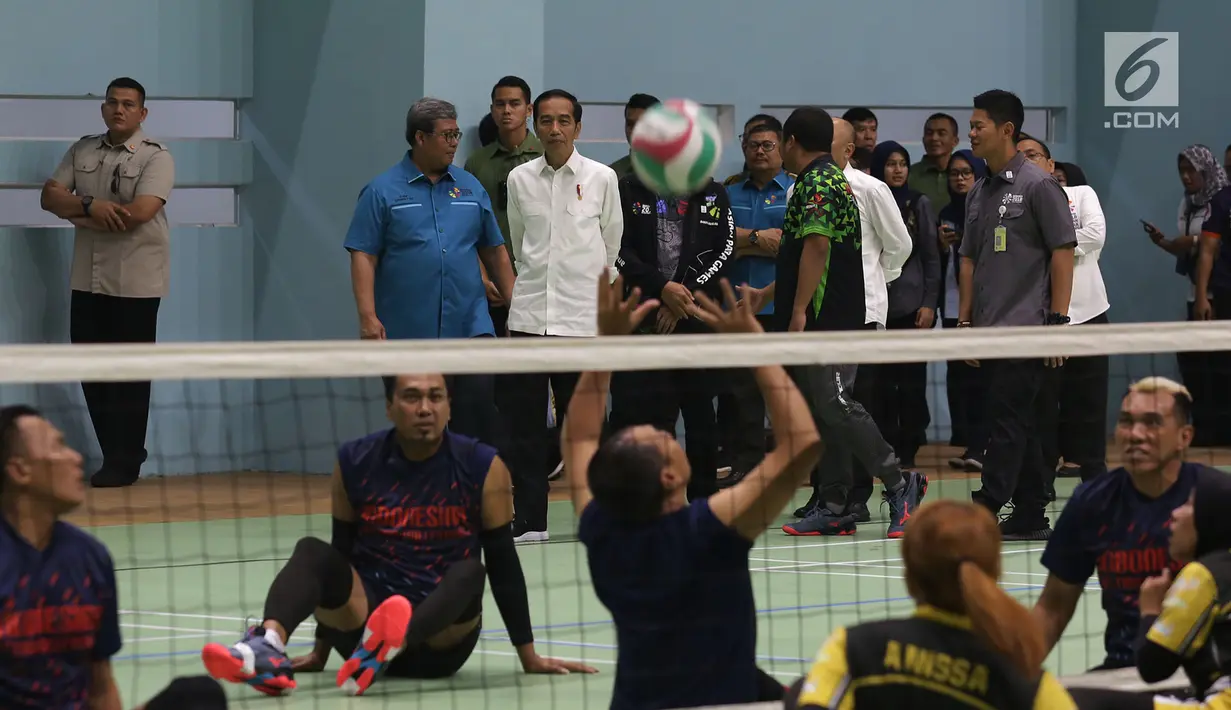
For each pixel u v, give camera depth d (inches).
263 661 441.7
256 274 1090.1
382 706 453.7
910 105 1257.4
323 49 1050.7
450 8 1011.3
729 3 1187.9
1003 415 745.0
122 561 733.3
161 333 1058.7
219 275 1079.6
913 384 1056.8
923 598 294.2
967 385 1141.7
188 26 1059.3
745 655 373.4
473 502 494.9
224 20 1072.2
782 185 958.4
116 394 981.8
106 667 376.2
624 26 1155.3
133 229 977.5
